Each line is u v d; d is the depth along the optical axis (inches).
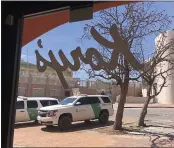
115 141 474.3
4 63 151.8
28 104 729.6
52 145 447.5
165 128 668.7
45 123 653.9
